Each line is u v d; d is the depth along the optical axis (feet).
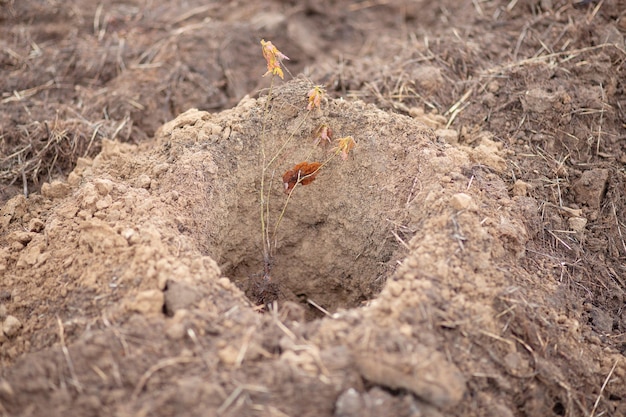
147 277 4.87
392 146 5.55
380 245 5.46
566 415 4.91
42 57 7.17
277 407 4.51
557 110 6.15
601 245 5.74
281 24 7.55
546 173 5.94
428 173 5.40
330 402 4.52
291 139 5.65
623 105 6.34
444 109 6.38
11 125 6.55
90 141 6.38
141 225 5.14
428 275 4.91
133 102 6.75
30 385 4.57
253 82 7.17
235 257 5.72
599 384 5.08
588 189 5.90
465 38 6.95
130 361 4.61
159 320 4.73
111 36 7.43
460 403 4.69
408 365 4.53
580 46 6.64
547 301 5.18
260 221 5.73
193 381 4.52
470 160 5.69
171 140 5.70
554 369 4.95
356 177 5.62
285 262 5.81
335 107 5.69
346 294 5.72
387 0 8.07
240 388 4.52
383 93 6.51
